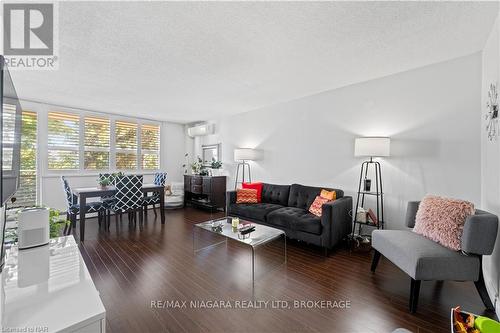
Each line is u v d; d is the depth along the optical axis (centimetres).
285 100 423
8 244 144
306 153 400
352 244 310
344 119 351
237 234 256
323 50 234
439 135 268
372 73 297
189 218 466
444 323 160
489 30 202
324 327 157
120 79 306
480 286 175
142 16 176
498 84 183
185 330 154
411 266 172
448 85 262
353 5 168
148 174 576
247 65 268
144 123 574
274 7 168
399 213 298
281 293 198
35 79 304
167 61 254
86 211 360
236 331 154
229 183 550
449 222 184
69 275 108
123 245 311
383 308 177
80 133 471
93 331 81
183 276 227
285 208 360
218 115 545
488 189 212
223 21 184
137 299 188
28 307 84
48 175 428
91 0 158
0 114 80
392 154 304
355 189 340
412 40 217
